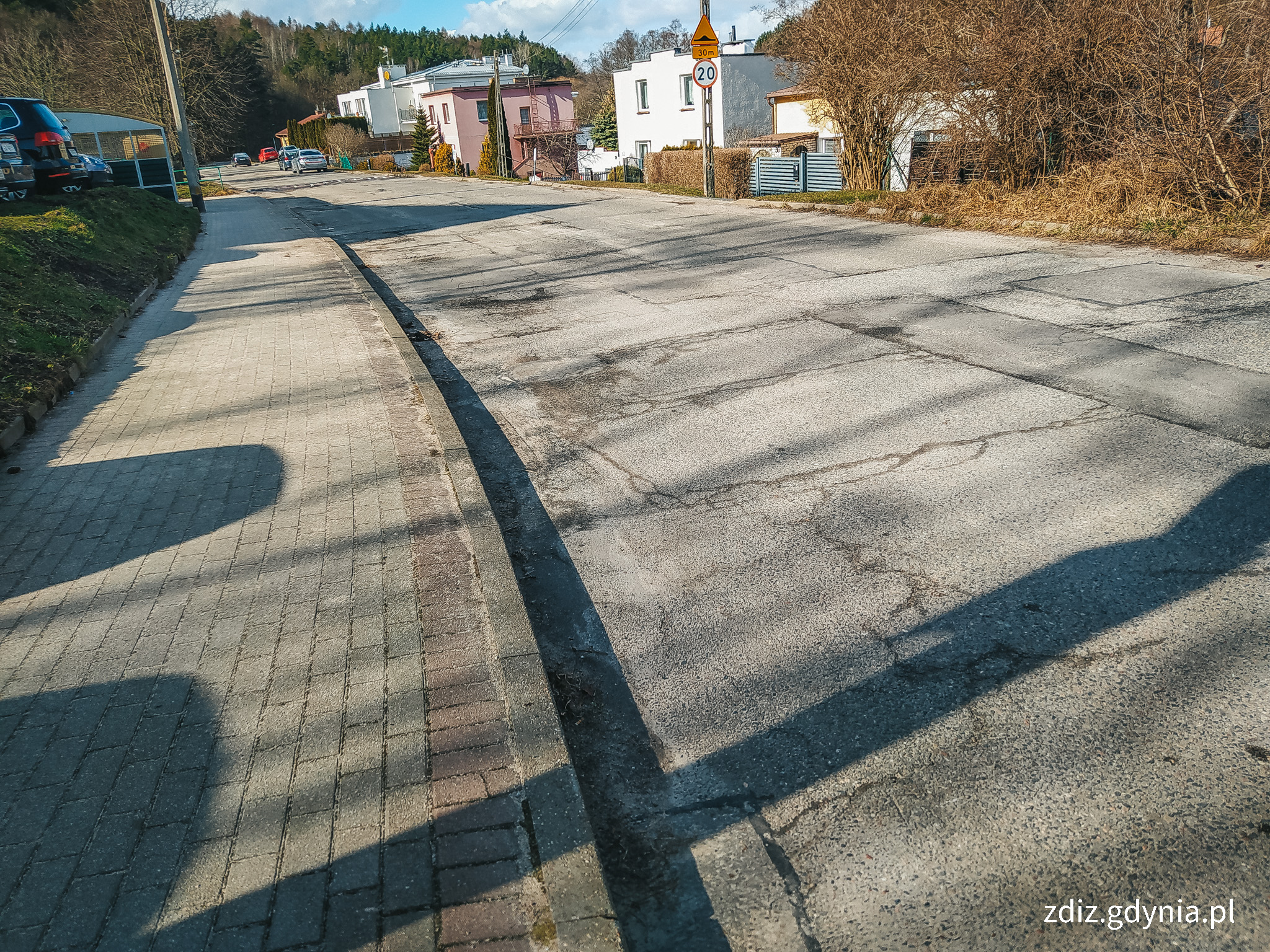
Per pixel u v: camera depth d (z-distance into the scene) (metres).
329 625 3.60
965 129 13.28
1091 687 3.03
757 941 2.27
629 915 2.38
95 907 2.32
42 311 8.57
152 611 3.78
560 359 7.62
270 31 122.25
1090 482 4.45
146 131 27.39
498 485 5.18
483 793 2.65
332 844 2.49
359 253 15.94
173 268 14.39
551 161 52.81
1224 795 2.55
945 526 4.17
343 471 5.20
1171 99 10.10
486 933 2.20
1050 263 9.42
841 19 16.00
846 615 3.57
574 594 3.95
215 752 2.88
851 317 7.95
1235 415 5.05
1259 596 3.42
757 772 2.82
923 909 2.30
